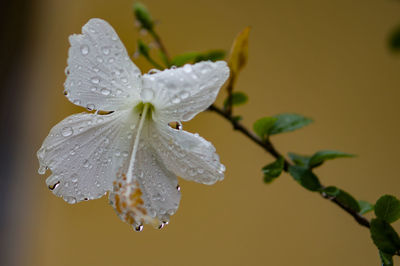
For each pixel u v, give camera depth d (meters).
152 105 0.52
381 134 0.72
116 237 0.79
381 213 0.49
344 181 0.72
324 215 0.73
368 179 0.72
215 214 0.76
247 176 0.76
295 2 0.76
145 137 0.52
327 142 0.73
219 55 0.54
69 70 0.49
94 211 0.80
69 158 0.51
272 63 0.76
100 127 0.52
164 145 0.52
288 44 0.76
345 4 0.74
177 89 0.49
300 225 0.73
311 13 0.75
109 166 0.52
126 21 0.79
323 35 0.75
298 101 0.75
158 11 0.79
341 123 0.74
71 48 0.49
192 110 0.50
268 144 0.54
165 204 0.51
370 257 0.70
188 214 0.77
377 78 0.73
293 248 0.73
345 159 0.73
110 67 0.50
